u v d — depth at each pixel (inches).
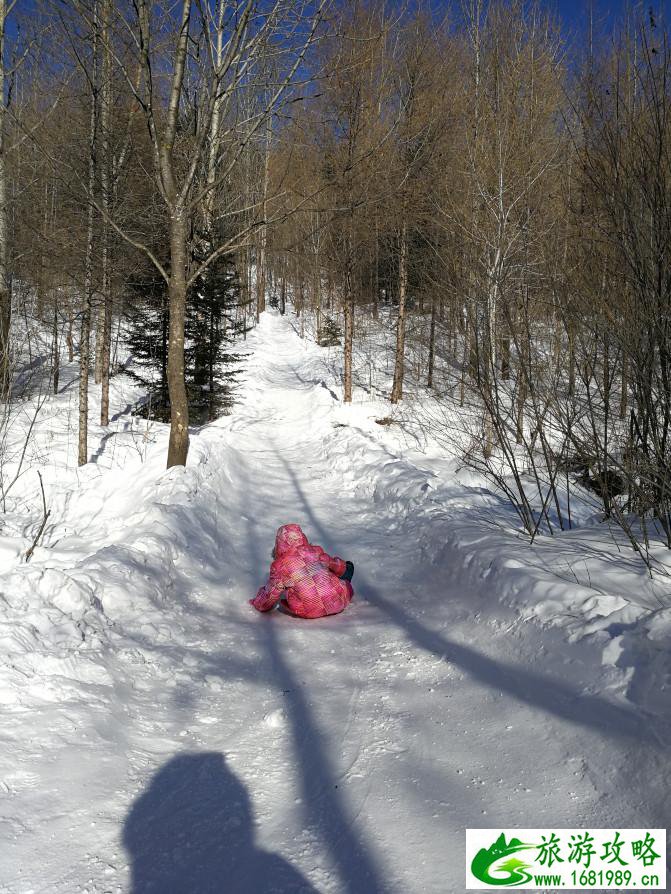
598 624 138.3
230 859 92.7
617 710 112.8
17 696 128.0
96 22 377.4
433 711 133.9
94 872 88.7
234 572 264.4
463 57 616.7
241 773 115.8
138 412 665.6
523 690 132.6
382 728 129.1
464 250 323.9
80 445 456.1
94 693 136.4
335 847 94.2
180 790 110.1
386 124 615.5
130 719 133.5
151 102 355.6
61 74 496.7
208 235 618.5
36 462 448.5
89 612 174.1
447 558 231.3
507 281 258.5
